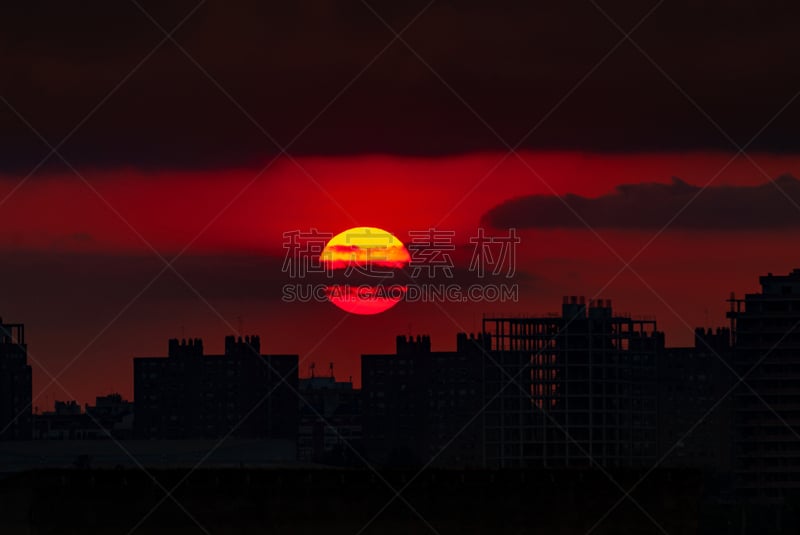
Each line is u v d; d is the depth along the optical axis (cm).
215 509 10075
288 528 10125
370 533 10125
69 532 10031
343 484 10150
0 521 10031
